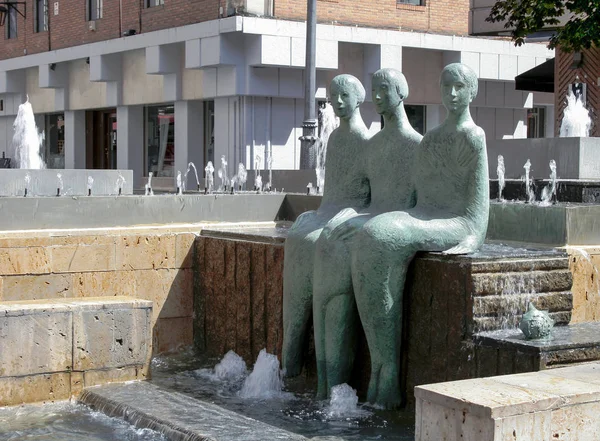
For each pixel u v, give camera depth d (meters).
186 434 8.40
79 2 32.16
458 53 27.91
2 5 36.34
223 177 26.42
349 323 9.42
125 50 29.25
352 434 8.36
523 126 30.20
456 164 9.04
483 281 8.35
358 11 26.33
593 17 18.81
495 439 5.91
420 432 6.38
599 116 23.11
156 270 12.27
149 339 10.69
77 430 9.10
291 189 18.00
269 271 10.99
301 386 10.18
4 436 8.95
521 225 9.84
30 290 11.59
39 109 35.72
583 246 9.40
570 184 11.70
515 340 7.92
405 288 8.99
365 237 8.87
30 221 11.79
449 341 8.54
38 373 10.09
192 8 26.41
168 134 29.97
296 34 24.89
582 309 9.16
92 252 11.91
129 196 12.40
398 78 9.73
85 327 10.31
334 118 25.56
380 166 9.88
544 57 28.89
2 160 32.22
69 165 34.47
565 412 6.17
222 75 25.80
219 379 10.79
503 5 20.36
